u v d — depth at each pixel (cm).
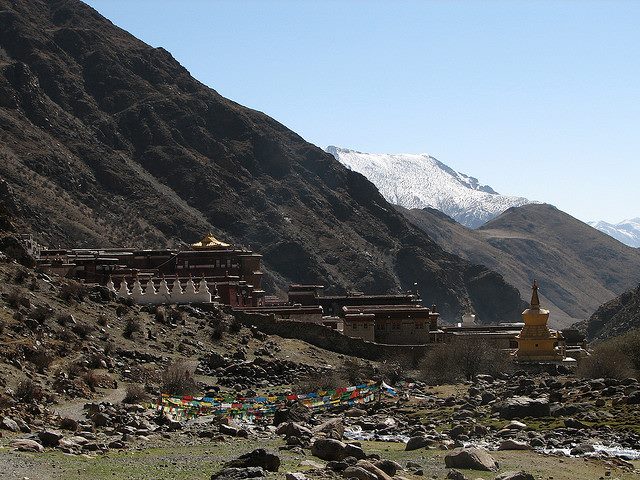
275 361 12719
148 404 9206
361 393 10406
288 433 7694
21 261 13412
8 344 10012
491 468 6250
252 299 17525
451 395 10550
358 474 5456
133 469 5869
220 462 6200
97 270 16075
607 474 6438
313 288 18962
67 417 7825
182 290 14600
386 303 18362
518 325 16888
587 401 9319
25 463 5844
